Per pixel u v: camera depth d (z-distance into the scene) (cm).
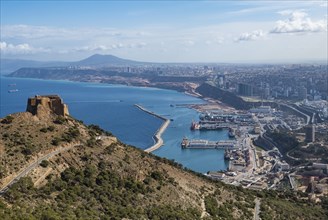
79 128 16712
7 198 11144
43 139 14775
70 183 13225
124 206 13438
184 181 17950
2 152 13325
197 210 15600
